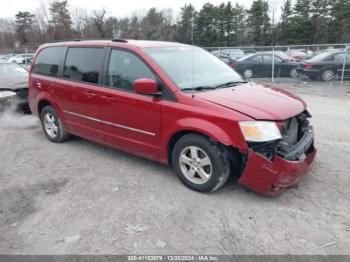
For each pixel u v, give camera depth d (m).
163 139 3.96
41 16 55.56
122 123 4.38
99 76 4.63
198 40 56.72
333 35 50.94
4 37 63.53
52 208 3.62
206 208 3.52
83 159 5.02
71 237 3.10
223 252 2.86
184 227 3.21
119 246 2.96
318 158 4.81
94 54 4.78
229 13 56.62
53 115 5.66
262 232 3.11
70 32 51.59
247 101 3.62
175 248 2.92
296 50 23.00
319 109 8.52
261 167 3.31
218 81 4.29
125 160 4.92
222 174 3.60
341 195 3.73
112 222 3.32
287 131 3.59
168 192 3.89
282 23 56.62
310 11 52.94
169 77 3.91
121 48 4.41
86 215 3.46
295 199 3.67
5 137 6.29
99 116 4.69
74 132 5.36
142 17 54.06
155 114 3.94
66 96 5.18
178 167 3.96
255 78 16.30
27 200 3.82
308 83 14.47
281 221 3.27
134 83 3.80
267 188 3.38
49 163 4.91
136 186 4.07
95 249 2.93
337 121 7.08
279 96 3.96
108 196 3.84
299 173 3.47
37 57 5.97
